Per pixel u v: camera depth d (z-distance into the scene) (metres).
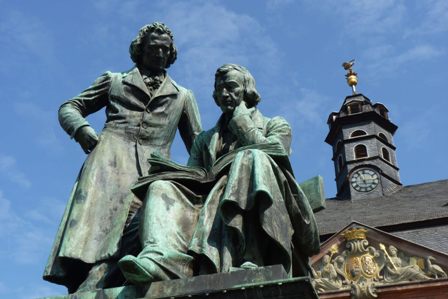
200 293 3.94
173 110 5.97
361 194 53.97
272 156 4.65
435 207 44.81
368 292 34.88
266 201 4.30
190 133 6.12
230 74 5.27
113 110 5.87
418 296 34.50
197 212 4.76
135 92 5.92
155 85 6.06
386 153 57.25
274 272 3.98
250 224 4.36
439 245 39.31
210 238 4.39
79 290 4.81
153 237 4.43
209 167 5.11
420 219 42.06
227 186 4.36
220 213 4.35
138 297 4.13
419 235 40.97
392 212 46.72
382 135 58.19
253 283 3.88
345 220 47.16
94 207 5.23
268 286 3.83
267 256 4.44
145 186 4.88
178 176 4.88
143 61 6.11
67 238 5.01
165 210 4.61
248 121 5.03
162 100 5.95
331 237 36.69
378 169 55.22
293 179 4.62
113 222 5.21
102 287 4.82
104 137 5.67
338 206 52.66
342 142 58.16
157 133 5.84
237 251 4.32
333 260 36.09
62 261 4.98
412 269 35.00
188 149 6.15
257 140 4.89
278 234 4.28
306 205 4.62
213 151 5.14
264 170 4.41
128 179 5.50
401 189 54.03
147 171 5.61
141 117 5.83
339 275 35.69
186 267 4.29
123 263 4.08
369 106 59.19
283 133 5.16
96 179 5.37
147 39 6.09
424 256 35.12
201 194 4.89
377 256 35.66
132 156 5.65
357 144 57.47
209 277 4.06
